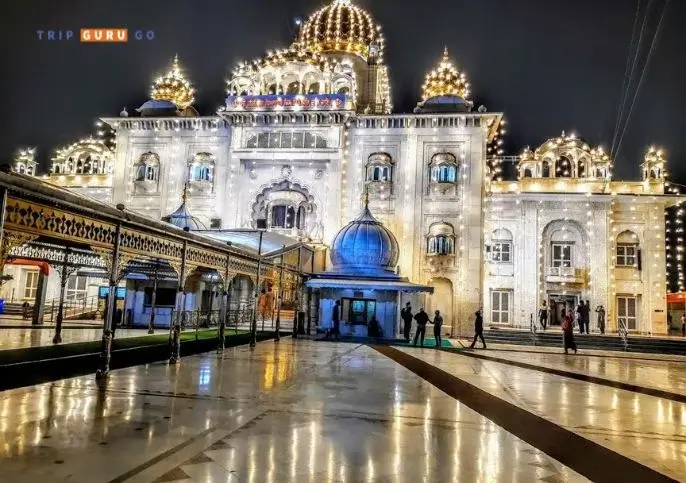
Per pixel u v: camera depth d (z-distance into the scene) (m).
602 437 6.60
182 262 12.27
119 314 24.45
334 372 11.49
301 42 36.03
